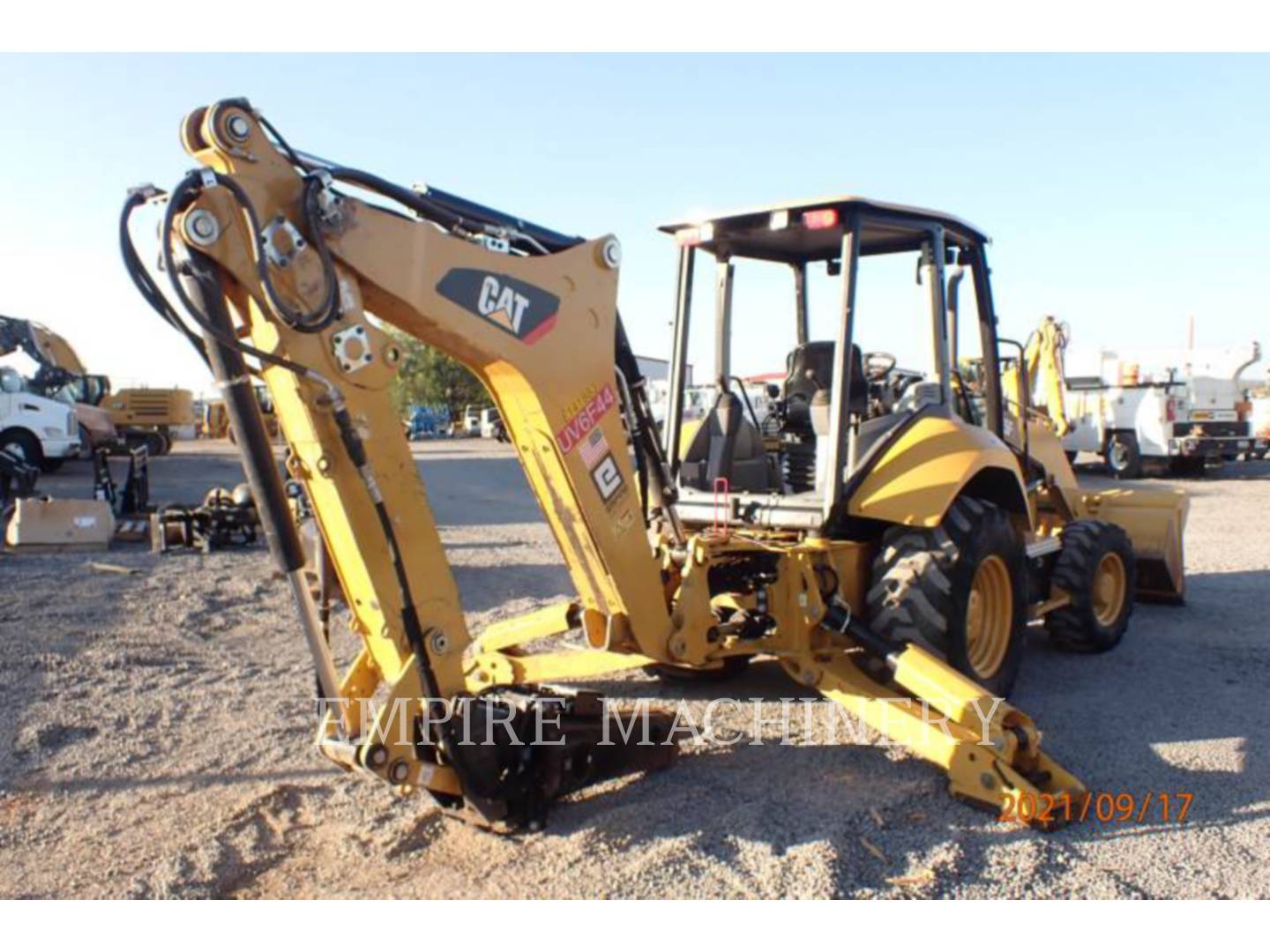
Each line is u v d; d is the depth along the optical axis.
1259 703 5.40
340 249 3.24
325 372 3.26
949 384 5.23
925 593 4.75
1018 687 5.75
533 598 8.23
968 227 5.56
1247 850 3.70
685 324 5.51
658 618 4.27
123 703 5.34
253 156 3.09
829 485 4.83
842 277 4.78
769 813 3.95
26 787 4.27
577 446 3.93
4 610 7.49
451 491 18.11
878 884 3.43
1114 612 6.70
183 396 28.95
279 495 3.27
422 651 3.48
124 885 3.43
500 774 3.73
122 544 11.07
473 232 3.71
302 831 3.85
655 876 3.46
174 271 2.93
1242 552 10.40
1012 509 5.52
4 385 20.03
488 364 3.74
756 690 5.71
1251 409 19.20
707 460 5.60
